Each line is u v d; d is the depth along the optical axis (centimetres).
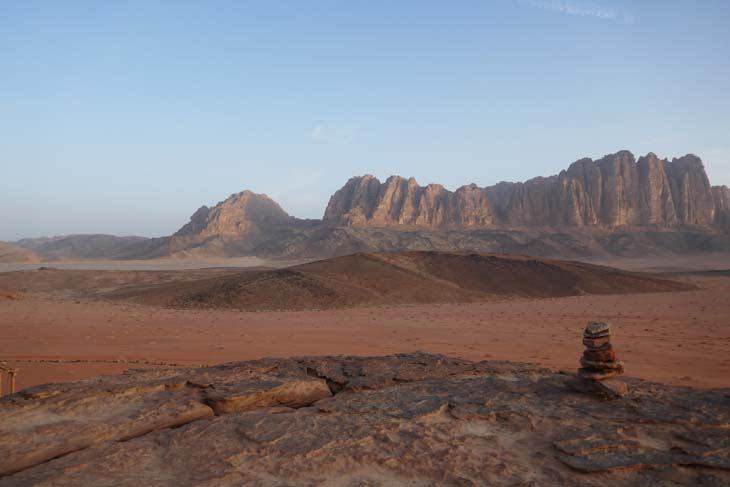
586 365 1023
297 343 3053
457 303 6969
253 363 1380
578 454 736
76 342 2962
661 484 667
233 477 666
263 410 962
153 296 6812
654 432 825
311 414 913
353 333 3562
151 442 775
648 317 4631
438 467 707
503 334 3528
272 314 5069
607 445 759
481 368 1328
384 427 842
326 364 1377
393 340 3209
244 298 6359
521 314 5075
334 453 739
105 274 10062
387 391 1075
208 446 759
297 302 6278
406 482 673
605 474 689
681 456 731
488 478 680
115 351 2677
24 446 766
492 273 9069
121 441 811
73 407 944
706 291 8475
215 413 1003
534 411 916
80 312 4525
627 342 3073
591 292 8238
